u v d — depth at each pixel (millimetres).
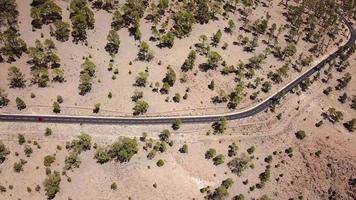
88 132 176500
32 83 189250
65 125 176500
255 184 174000
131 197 158375
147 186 162375
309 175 180375
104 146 172625
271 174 178875
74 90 191250
